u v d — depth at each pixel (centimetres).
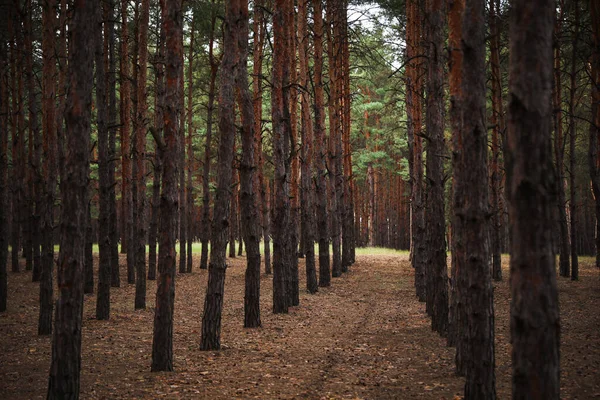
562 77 2511
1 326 1264
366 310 1619
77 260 623
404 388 774
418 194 1911
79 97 625
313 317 1482
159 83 1880
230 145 1084
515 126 382
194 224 4972
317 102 2125
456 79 885
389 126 3775
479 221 642
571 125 2119
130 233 2181
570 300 1620
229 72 1097
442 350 1051
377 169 4884
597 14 1825
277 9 1551
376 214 5288
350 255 3117
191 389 767
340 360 973
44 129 1330
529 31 378
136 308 1606
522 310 375
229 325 1349
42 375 841
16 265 2203
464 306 838
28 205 2269
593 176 2080
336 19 2538
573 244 2097
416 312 1577
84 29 628
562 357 928
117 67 2739
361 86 3872
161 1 1830
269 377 844
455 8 909
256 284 1320
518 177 379
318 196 2189
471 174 650
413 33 2184
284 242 1560
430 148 1232
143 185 1761
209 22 2311
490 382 626
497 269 2142
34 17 2041
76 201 623
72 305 617
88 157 638
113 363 934
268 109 3062
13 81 2097
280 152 1559
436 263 1228
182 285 2130
